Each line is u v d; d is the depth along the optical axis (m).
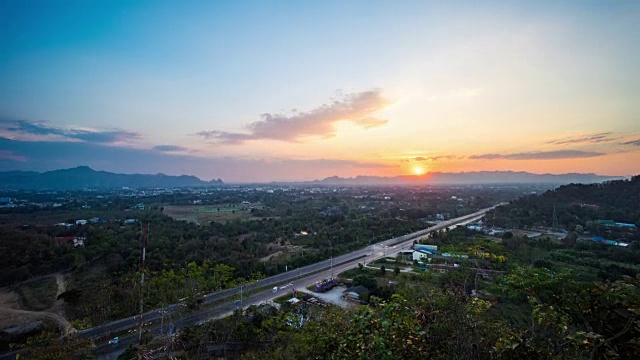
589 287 4.26
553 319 4.54
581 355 4.25
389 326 4.77
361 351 4.52
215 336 18.80
